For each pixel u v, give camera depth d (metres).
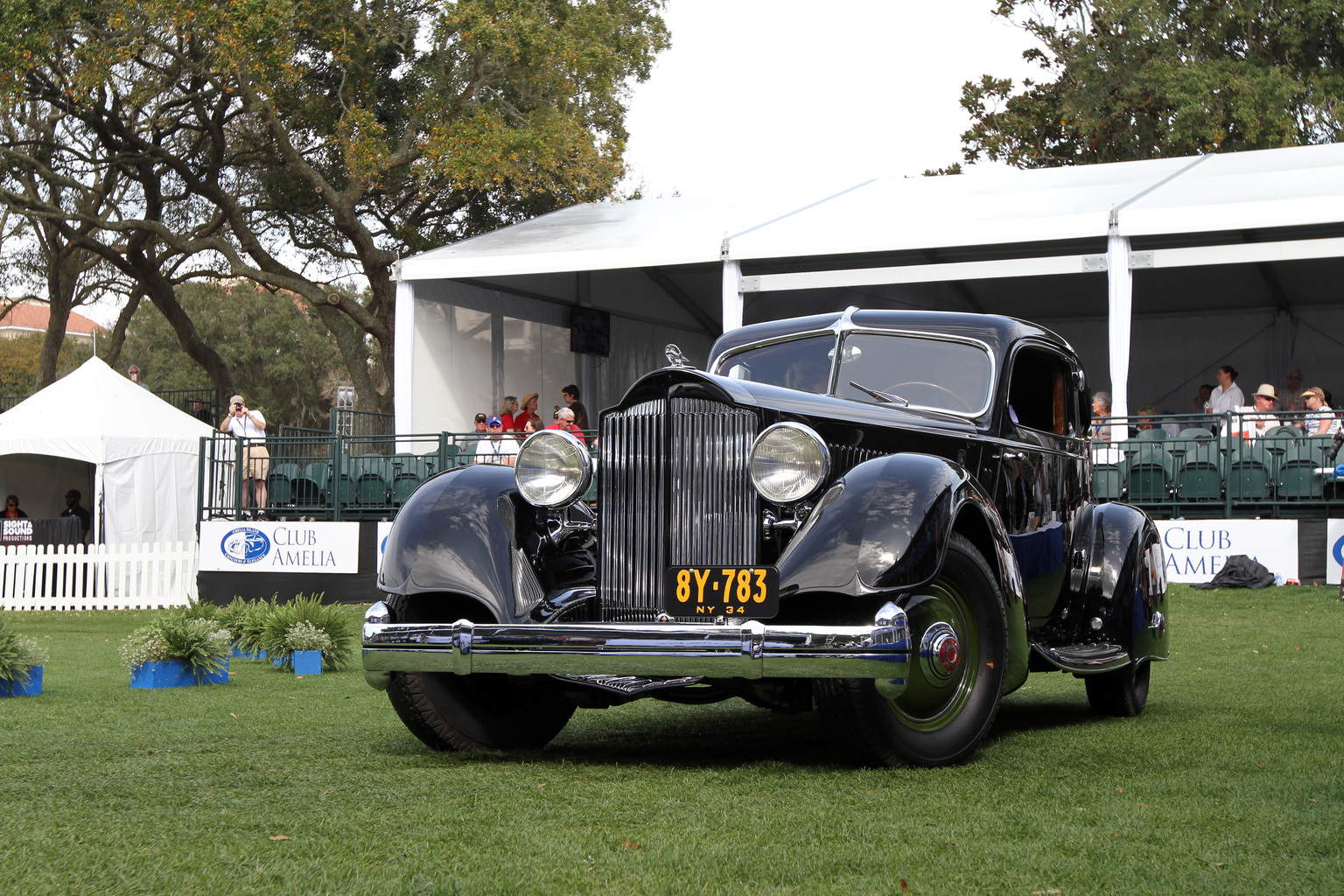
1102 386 20.03
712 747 4.25
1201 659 6.81
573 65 20.25
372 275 23.44
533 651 3.63
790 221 14.26
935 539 3.53
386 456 13.24
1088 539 5.13
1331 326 18.78
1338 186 12.13
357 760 3.92
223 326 48.91
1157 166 15.65
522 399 16.94
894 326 4.83
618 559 3.87
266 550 13.38
